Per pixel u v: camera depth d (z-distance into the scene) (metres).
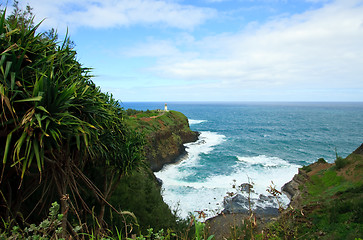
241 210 15.23
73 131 3.68
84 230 4.73
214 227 7.75
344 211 10.20
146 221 7.78
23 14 6.95
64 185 4.29
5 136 3.35
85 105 4.34
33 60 3.77
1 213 3.80
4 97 2.81
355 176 16.19
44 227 1.77
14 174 4.36
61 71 4.13
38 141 3.27
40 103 3.26
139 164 7.07
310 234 8.46
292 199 17.08
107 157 5.96
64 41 4.49
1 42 3.32
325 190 16.56
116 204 7.50
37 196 5.05
